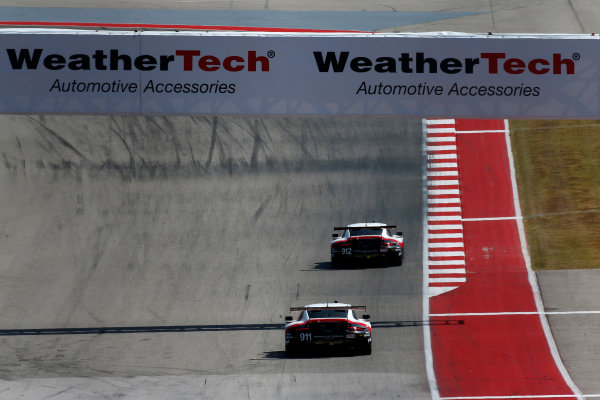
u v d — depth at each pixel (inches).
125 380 3011.8
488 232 4906.5
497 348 3346.5
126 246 4776.1
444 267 4475.9
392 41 3533.5
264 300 4060.0
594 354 3243.1
